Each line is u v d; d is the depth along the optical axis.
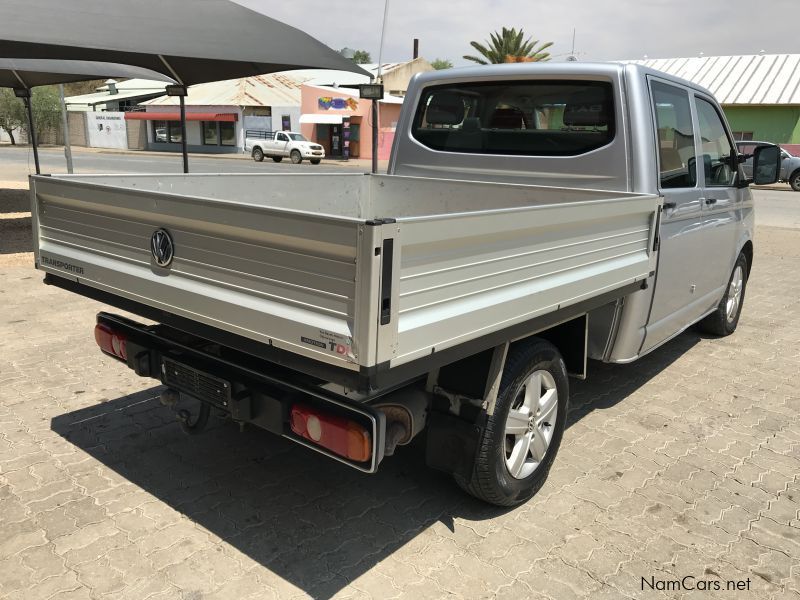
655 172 3.74
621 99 3.68
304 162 33.66
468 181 4.03
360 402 2.37
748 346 5.69
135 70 11.39
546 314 2.69
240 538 2.79
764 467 3.54
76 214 2.97
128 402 4.11
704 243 4.60
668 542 2.85
